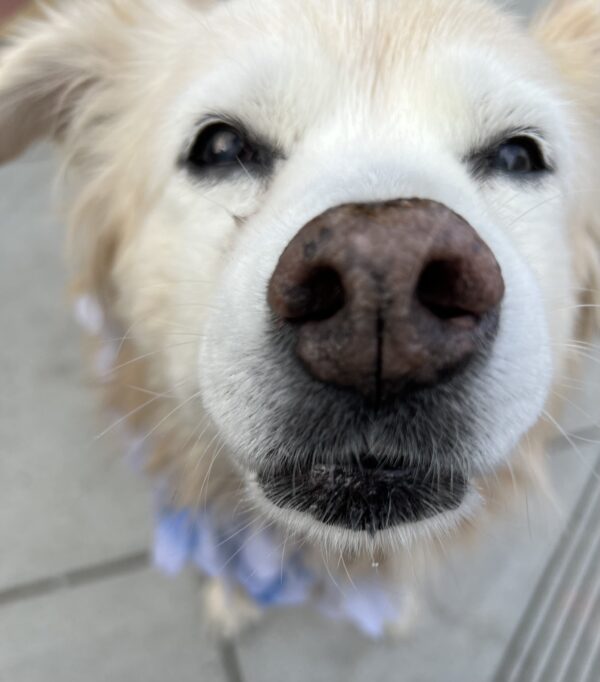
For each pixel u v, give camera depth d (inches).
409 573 10.2
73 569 13.2
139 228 8.4
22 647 12.4
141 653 12.5
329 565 9.5
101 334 10.3
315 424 5.3
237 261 6.0
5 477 14.1
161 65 8.6
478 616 12.9
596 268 9.3
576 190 8.3
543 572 13.4
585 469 14.3
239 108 6.9
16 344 15.8
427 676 12.4
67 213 10.3
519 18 9.0
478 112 6.7
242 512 9.4
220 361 5.7
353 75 6.6
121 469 14.1
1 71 8.6
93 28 9.4
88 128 9.9
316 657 12.6
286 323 5.2
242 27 7.2
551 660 12.5
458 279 4.3
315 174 6.1
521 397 5.5
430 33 6.9
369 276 4.0
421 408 5.2
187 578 13.2
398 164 5.9
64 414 14.9
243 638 12.7
